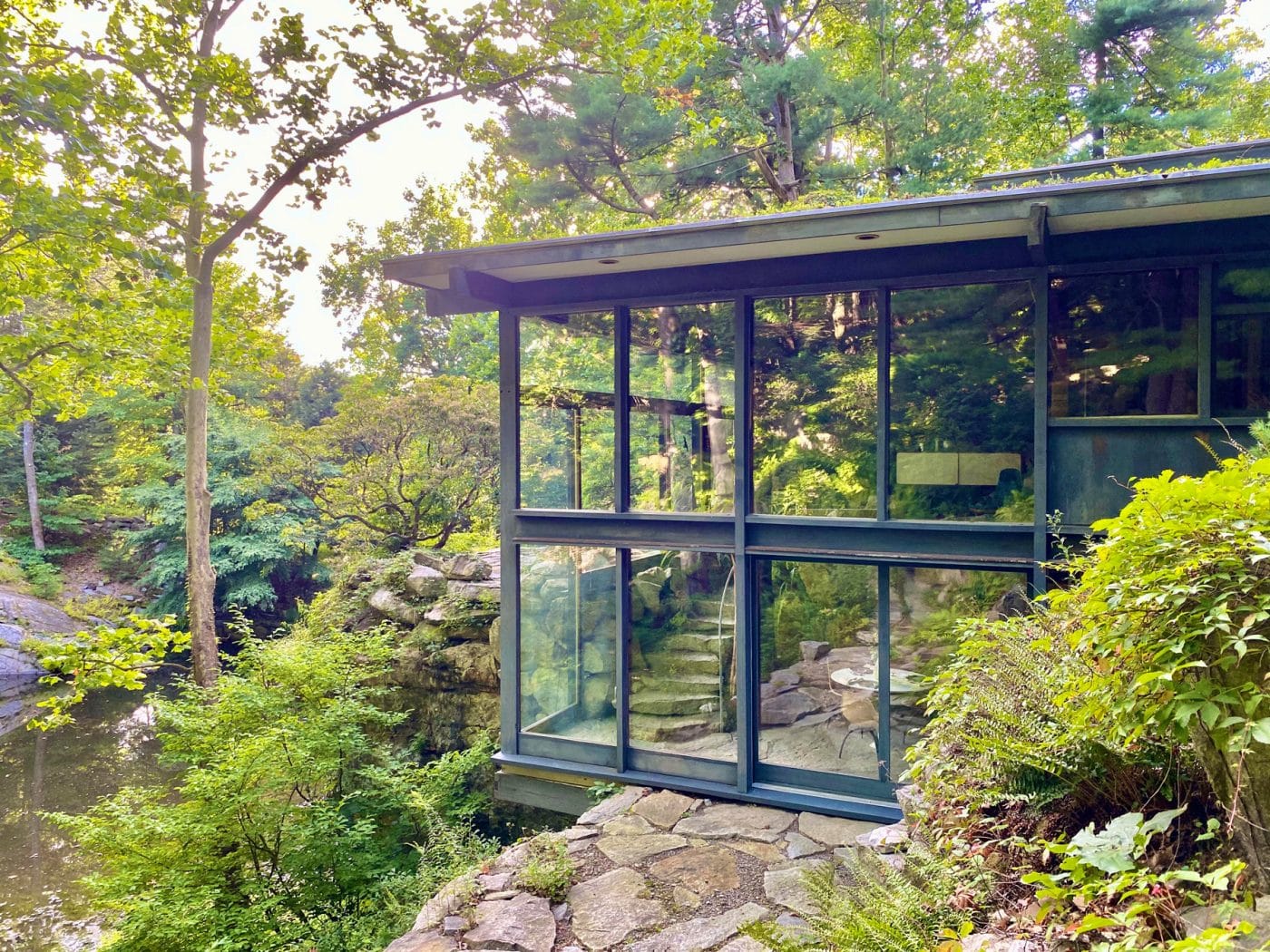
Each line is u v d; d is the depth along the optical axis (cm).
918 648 518
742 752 557
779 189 1324
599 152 1317
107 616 1673
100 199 713
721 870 436
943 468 507
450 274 572
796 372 552
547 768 629
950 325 505
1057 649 282
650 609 602
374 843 666
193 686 707
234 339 1016
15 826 928
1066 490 476
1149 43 1276
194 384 886
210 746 660
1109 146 1277
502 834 805
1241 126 1293
